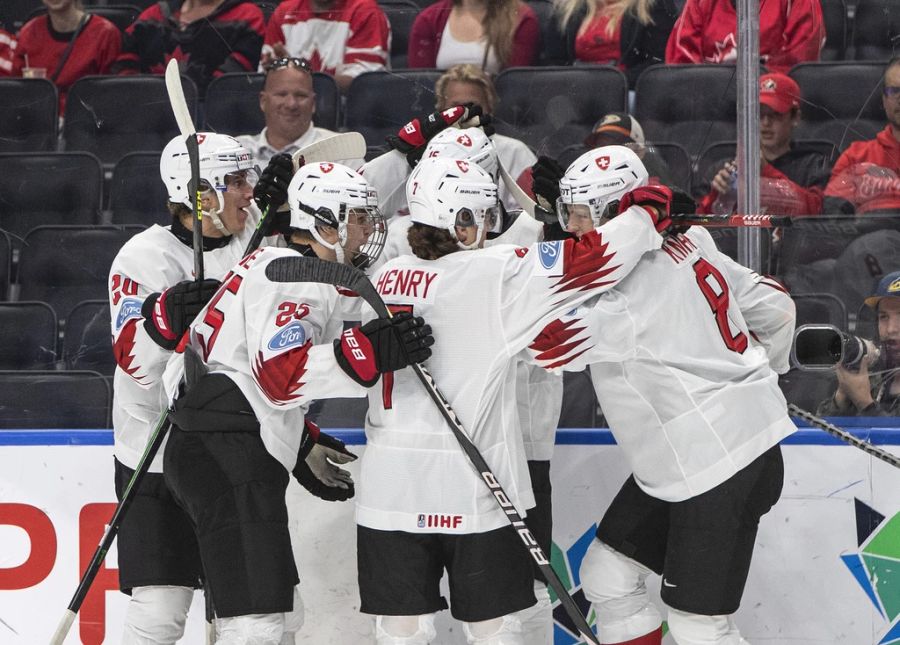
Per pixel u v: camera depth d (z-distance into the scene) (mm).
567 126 14570
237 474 10094
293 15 15453
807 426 12266
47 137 15766
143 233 11445
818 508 11812
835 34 14578
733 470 10039
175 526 11055
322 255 10477
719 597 10047
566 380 12867
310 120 14961
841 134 13688
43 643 12312
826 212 13523
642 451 10398
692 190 14172
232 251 11602
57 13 15945
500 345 9805
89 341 13750
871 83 13625
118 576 12070
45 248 14570
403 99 15008
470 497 9844
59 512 12250
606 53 14906
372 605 10086
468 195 9938
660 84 14469
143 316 10562
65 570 12273
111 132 15633
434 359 9914
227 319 10297
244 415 10164
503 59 15227
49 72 16000
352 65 15453
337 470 11852
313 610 12195
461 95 14539
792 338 11281
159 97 15539
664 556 10820
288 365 9727
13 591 12312
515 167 14180
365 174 12523
